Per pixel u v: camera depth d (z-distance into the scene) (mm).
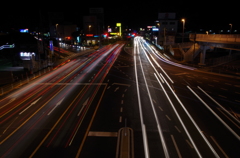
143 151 12219
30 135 14250
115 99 21672
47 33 131250
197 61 51781
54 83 29172
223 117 17141
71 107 19469
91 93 23938
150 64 47125
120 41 140000
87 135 14133
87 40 112875
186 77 32906
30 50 50531
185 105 19891
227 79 31297
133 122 16109
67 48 88812
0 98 22625
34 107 19625
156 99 21656
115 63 48469
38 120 16672
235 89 25578
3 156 11875
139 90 25094
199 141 13367
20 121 16531
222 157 11695
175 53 64562
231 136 14062
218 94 23438
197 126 15469
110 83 28734
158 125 15586
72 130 14883
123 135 13953
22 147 12781
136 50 79312
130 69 40469
